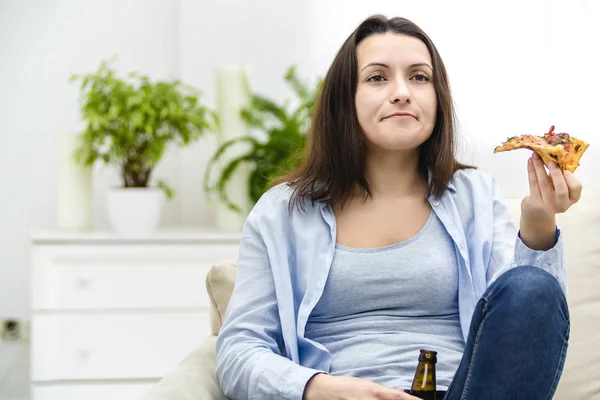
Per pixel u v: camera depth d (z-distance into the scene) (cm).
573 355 180
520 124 367
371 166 180
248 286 175
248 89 356
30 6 392
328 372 167
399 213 177
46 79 393
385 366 163
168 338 335
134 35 393
